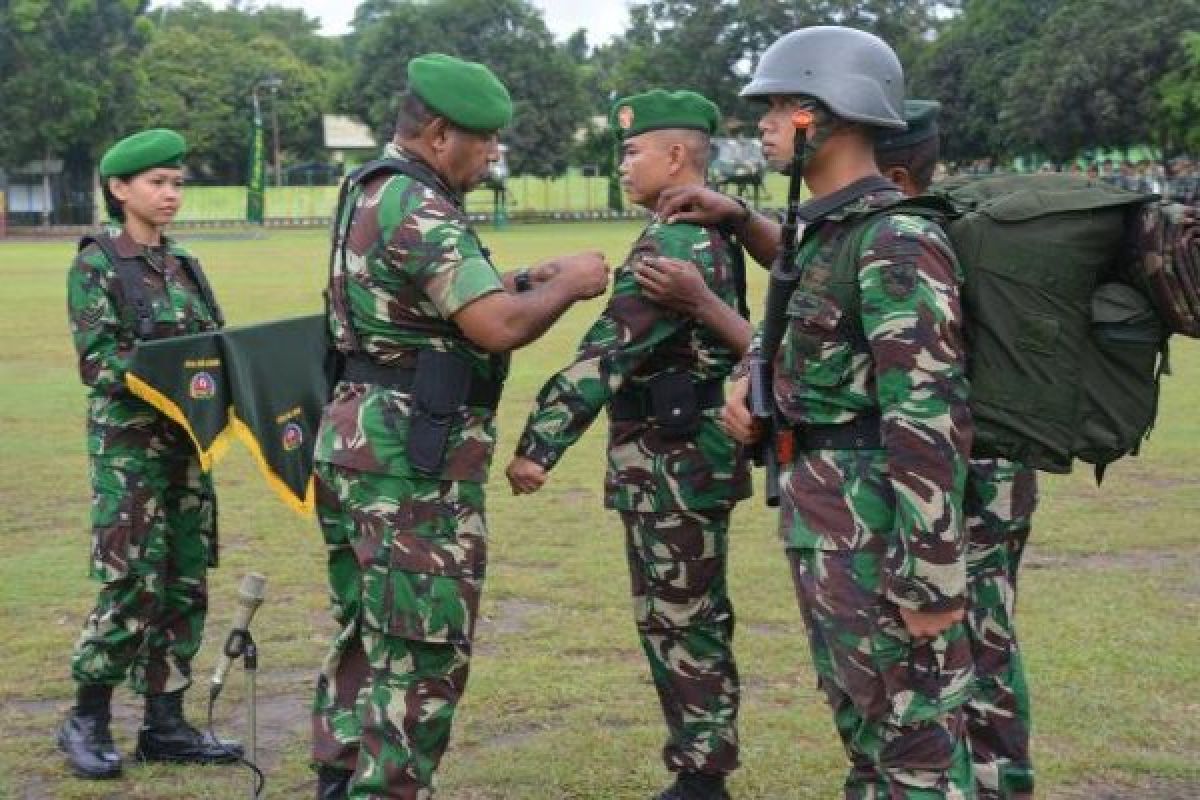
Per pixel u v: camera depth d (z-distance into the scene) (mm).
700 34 65312
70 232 59688
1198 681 5598
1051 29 48781
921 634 3232
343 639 4258
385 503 3850
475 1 66000
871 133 3479
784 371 3469
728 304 4355
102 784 4770
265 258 36500
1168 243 3303
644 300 4180
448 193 3957
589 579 7230
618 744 5035
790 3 64062
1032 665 5770
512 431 11617
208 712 5043
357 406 3914
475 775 4762
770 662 5914
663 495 4352
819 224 3400
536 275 3971
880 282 3213
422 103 3938
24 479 9844
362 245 3875
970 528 4117
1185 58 44344
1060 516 8531
